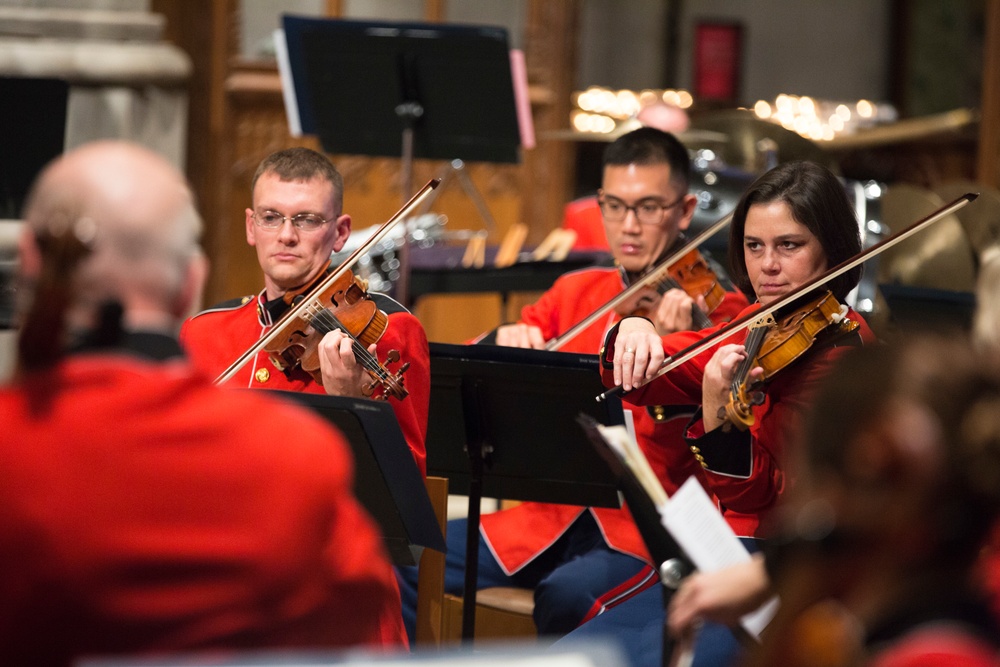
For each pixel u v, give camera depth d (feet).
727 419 21.91
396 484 21.03
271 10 63.00
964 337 11.33
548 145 65.00
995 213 44.73
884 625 10.75
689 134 55.36
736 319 24.58
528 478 26.17
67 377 12.43
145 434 12.26
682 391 25.16
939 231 44.19
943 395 10.75
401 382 24.29
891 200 45.75
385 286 46.01
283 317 25.49
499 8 64.64
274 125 63.26
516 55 42.06
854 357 11.48
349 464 13.58
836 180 24.49
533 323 34.55
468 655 11.44
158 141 56.95
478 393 25.30
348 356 23.36
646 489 16.99
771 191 24.26
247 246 63.67
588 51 90.43
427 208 63.21
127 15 55.26
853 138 83.05
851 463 11.07
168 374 12.73
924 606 10.69
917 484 10.75
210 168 62.90
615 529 27.89
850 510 11.17
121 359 12.73
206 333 27.78
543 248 47.14
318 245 26.48
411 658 11.35
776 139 54.75
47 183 13.23
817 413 11.42
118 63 54.70
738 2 90.94
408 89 41.37
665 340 25.90
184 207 13.61
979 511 10.72
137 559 12.01
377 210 63.77
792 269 24.02
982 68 86.69
